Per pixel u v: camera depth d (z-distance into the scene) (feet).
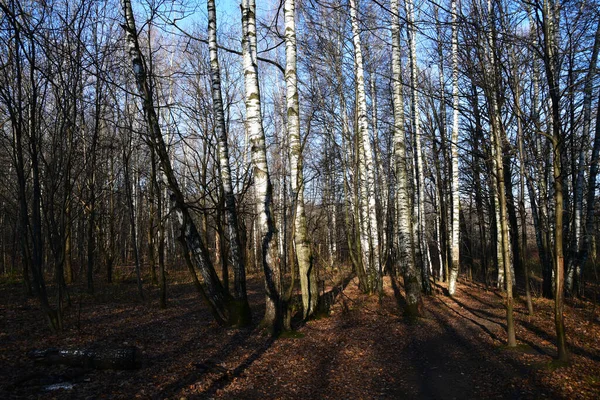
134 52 29.55
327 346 26.17
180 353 23.75
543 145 43.73
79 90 32.96
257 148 28.35
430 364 22.94
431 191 81.41
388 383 19.88
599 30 25.00
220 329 29.94
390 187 70.74
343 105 59.21
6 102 25.46
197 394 17.67
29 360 21.47
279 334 27.91
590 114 39.09
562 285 21.47
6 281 61.21
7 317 33.37
